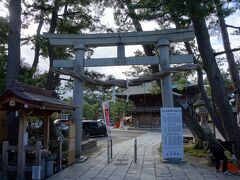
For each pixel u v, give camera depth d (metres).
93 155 16.33
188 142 22.39
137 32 14.55
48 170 10.59
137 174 10.97
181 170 11.72
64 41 14.81
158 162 13.71
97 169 11.99
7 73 13.81
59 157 11.82
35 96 10.61
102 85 14.62
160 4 10.80
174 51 18.73
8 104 9.86
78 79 14.52
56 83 19.47
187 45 17.94
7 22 17.12
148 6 11.02
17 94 9.55
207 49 12.69
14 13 14.13
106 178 10.30
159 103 52.88
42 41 18.09
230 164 11.48
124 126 53.81
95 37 14.76
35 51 19.12
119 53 14.67
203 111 19.86
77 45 14.73
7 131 12.91
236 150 12.25
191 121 18.02
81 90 14.55
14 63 13.84
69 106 12.52
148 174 10.96
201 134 17.84
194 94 40.03
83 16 18.78
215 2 10.03
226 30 16.23
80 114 14.45
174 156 13.52
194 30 12.97
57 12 18.70
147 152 17.64
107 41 14.68
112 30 17.86
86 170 11.78
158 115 53.16
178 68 13.85
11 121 12.70
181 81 22.28
